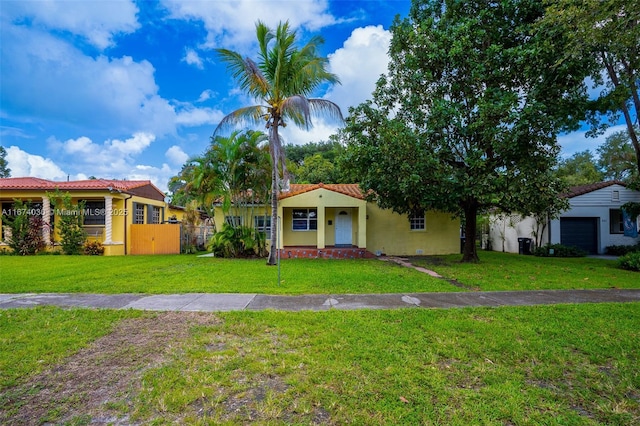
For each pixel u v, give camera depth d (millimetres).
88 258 14680
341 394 3059
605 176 30859
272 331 4773
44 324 4992
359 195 15852
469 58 11570
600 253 17875
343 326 4941
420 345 4227
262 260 13672
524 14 11531
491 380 3346
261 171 13719
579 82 11148
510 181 10969
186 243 18391
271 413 2746
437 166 11109
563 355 3984
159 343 4297
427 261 13875
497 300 6770
